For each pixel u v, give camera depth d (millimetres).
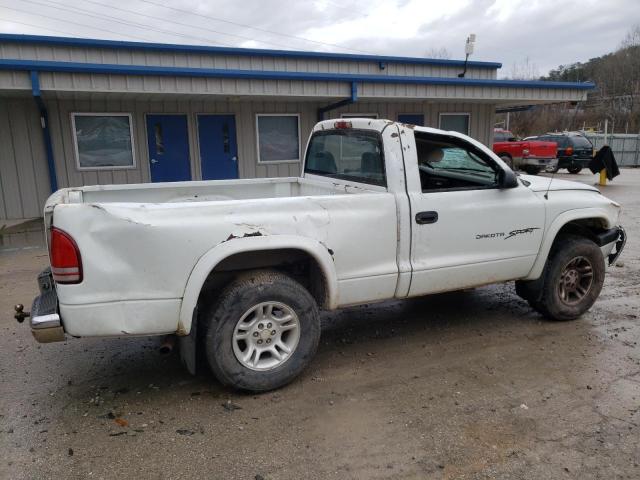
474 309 5277
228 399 3477
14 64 8180
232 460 2811
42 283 3562
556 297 4758
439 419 3201
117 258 3031
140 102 10656
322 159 4992
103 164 10570
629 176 22453
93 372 3891
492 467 2736
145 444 2957
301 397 3498
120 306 3070
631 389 3559
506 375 3791
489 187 4285
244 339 3484
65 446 2939
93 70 8609
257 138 11859
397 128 3928
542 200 4547
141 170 10891
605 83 62031
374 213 3768
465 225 4156
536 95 13141
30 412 3311
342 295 3752
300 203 3521
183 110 11070
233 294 3379
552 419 3189
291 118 12180
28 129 9922
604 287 6031
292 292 3533
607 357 4090
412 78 11398
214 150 11508
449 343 4406
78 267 2971
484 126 14547
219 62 12234
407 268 3943
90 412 3311
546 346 4312
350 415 3260
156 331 3193
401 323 4902
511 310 5238
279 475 2686
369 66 14211
